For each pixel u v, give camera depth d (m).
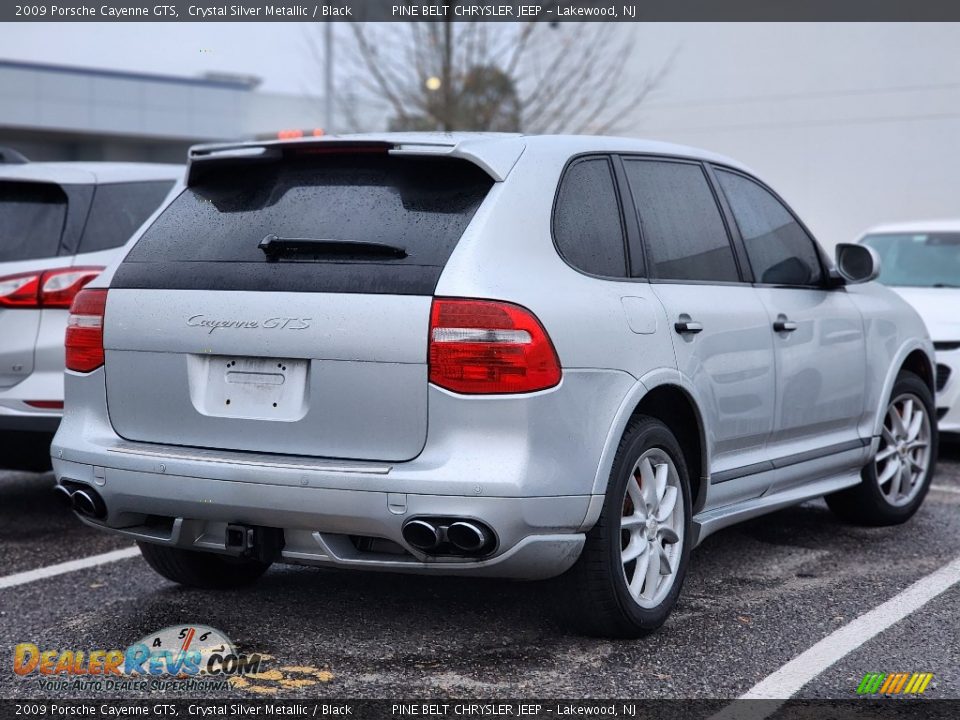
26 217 5.78
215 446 3.77
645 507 4.04
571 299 3.72
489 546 3.50
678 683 3.70
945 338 7.62
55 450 4.04
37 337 5.58
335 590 4.71
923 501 6.38
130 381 3.91
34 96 35.94
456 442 3.48
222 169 4.16
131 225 6.06
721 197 4.84
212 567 4.59
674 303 4.20
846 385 5.34
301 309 3.62
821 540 5.66
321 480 3.52
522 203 3.76
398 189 3.80
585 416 3.67
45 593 4.70
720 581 4.89
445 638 4.11
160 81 38.38
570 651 3.98
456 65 19.67
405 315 3.51
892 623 4.32
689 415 4.34
